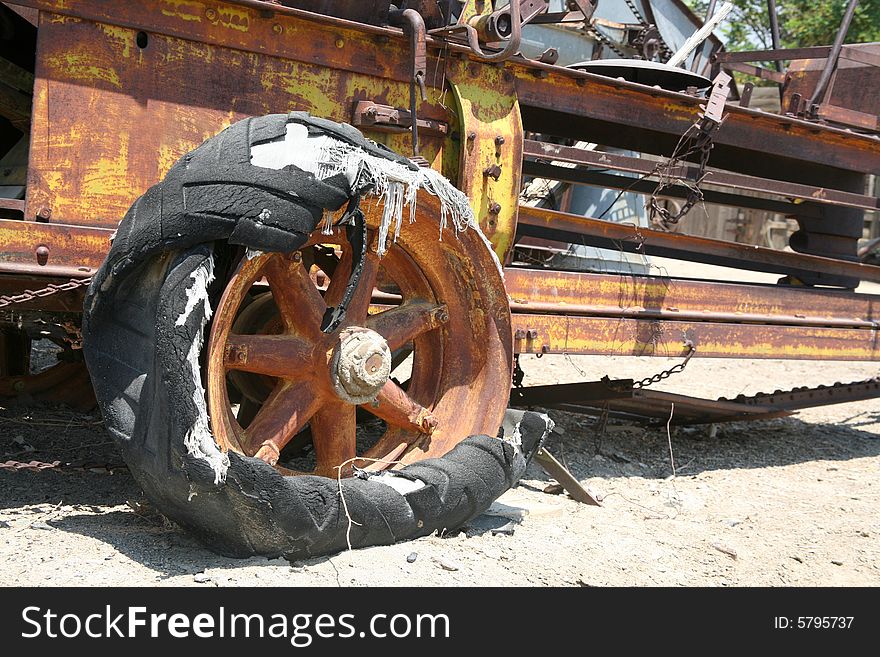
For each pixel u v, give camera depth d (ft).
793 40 68.18
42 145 10.66
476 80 13.44
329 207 10.15
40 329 13.56
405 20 12.42
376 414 12.17
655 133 17.62
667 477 16.71
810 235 20.18
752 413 19.04
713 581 11.59
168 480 9.55
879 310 18.99
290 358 11.15
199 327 9.50
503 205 13.66
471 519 11.99
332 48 12.24
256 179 9.72
